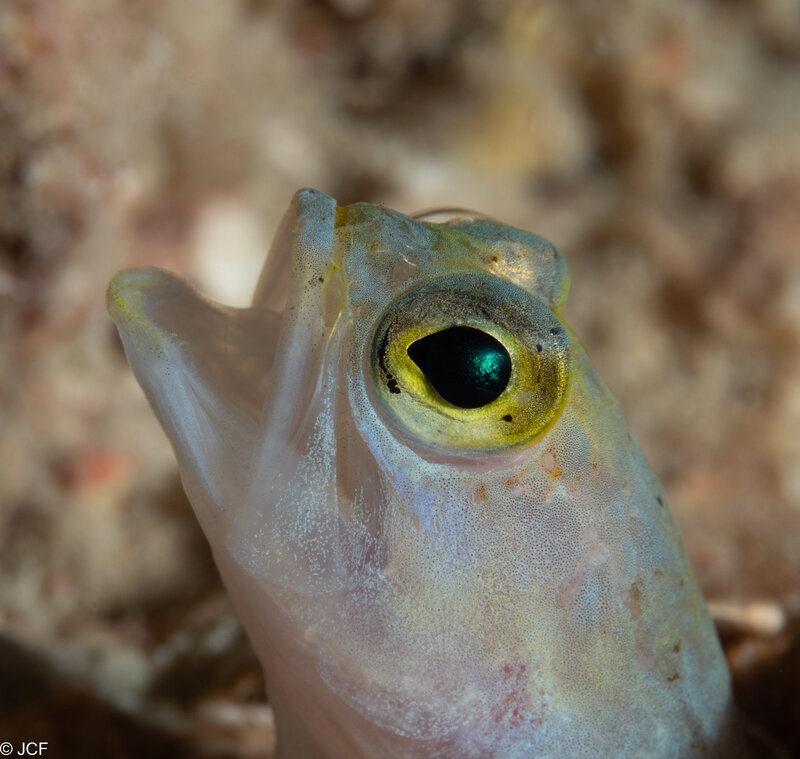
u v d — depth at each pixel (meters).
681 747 0.08
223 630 0.10
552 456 0.07
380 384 0.07
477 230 0.08
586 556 0.07
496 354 0.07
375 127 0.18
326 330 0.07
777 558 0.11
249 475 0.07
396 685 0.07
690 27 0.18
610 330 0.17
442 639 0.07
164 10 0.12
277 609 0.07
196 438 0.07
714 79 0.18
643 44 0.18
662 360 0.17
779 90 0.19
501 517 0.07
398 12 0.18
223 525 0.07
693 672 0.08
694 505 0.13
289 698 0.08
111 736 0.09
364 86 0.18
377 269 0.07
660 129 0.19
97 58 0.11
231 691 0.09
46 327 0.12
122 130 0.12
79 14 0.11
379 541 0.07
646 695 0.07
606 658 0.07
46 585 0.12
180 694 0.09
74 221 0.12
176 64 0.13
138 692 0.09
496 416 0.07
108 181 0.12
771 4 0.19
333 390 0.07
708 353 0.17
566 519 0.07
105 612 0.12
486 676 0.07
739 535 0.12
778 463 0.14
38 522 0.13
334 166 0.17
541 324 0.07
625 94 0.18
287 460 0.07
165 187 0.14
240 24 0.15
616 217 0.18
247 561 0.07
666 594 0.08
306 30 0.18
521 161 0.19
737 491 0.13
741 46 0.19
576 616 0.07
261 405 0.07
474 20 0.19
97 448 0.13
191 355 0.07
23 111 0.10
